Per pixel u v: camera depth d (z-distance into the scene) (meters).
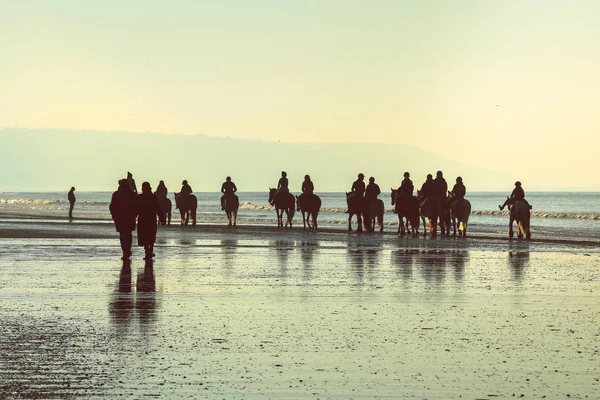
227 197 88.81
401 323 24.64
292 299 30.08
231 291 32.41
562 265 44.31
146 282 35.44
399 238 69.56
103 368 18.25
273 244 60.91
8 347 20.58
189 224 98.81
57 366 18.42
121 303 28.80
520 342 21.61
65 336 22.16
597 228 101.06
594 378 17.55
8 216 124.62
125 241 46.94
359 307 28.06
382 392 16.38
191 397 15.90
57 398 15.73
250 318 25.48
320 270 40.94
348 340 21.84
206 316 25.86
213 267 42.53
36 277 37.31
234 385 16.86
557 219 144.75
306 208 83.50
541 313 26.73
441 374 17.92
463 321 25.05
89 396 15.89
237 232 78.56
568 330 23.45
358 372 18.09
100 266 42.84
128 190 46.91
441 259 47.84
